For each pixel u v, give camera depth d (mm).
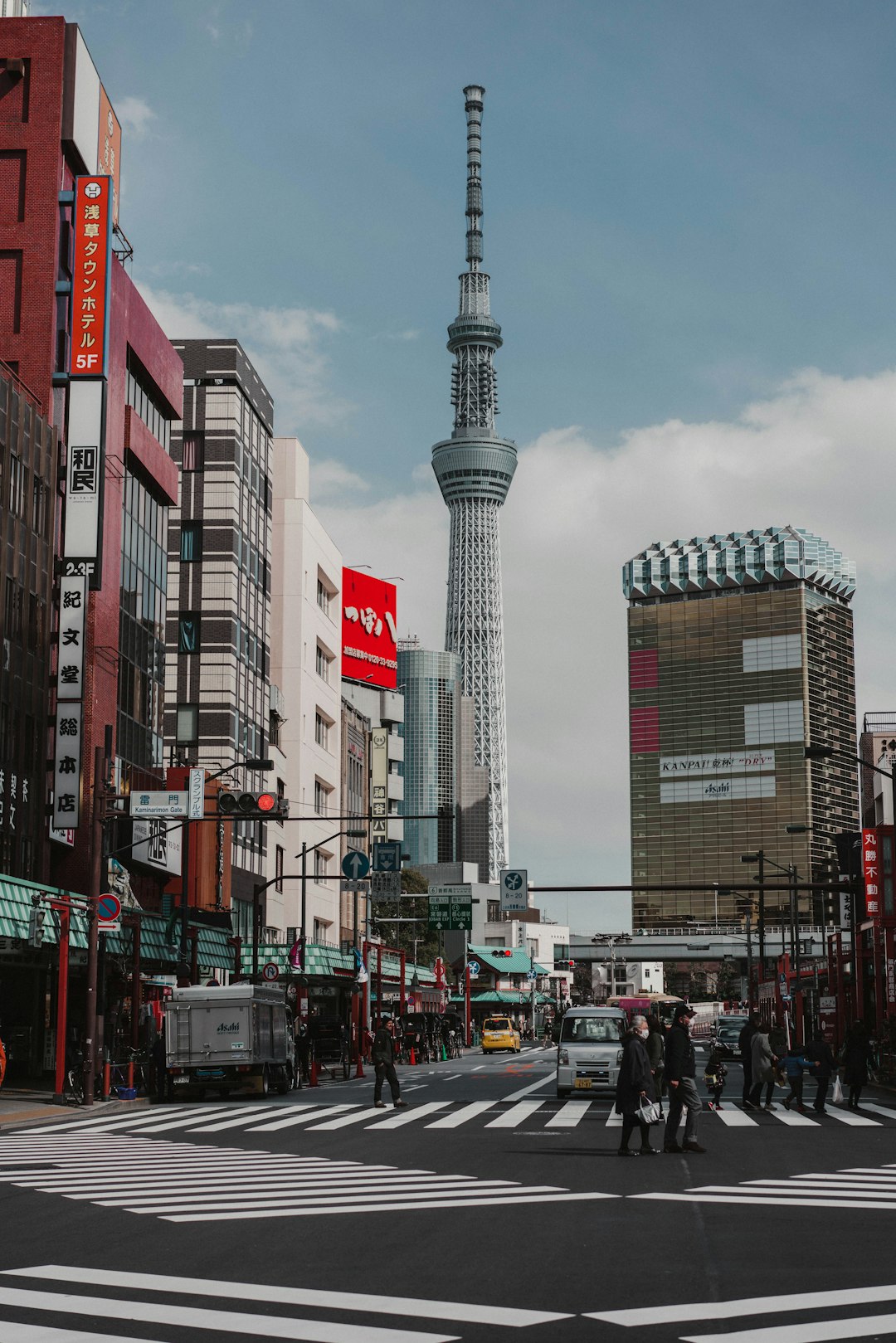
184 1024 38156
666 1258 12156
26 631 49156
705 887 55094
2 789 46406
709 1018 144000
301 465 105562
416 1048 72375
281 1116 31812
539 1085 46062
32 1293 10781
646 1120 21688
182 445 85375
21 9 71625
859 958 61500
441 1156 22000
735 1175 18953
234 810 39031
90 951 36688
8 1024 48812
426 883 150750
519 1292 10609
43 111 55281
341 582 118500
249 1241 13398
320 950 77250
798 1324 9430
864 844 54062
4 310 53594
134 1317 9812
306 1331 9312
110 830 53812
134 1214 15539
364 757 124312
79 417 52438
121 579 59156
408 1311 9922
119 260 59219
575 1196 16547
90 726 53812
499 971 162625
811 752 46500
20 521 49000
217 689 82938
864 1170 19656
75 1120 31469
